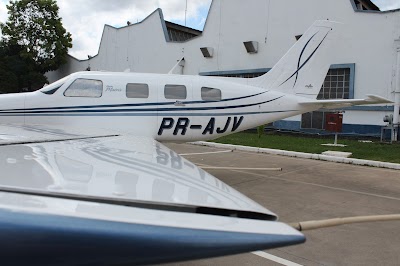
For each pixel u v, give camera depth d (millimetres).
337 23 8688
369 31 15219
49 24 32250
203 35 21484
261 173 8375
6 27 32438
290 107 8188
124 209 1236
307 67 8547
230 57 20328
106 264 1017
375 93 15211
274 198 6074
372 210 5457
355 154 10789
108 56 28312
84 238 1012
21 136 3609
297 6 17422
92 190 1437
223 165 9398
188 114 7168
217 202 1433
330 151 11234
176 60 23125
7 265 971
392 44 14641
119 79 6695
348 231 4465
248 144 13172
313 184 7258
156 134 6988
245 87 7785
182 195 1500
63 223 1041
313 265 3484
